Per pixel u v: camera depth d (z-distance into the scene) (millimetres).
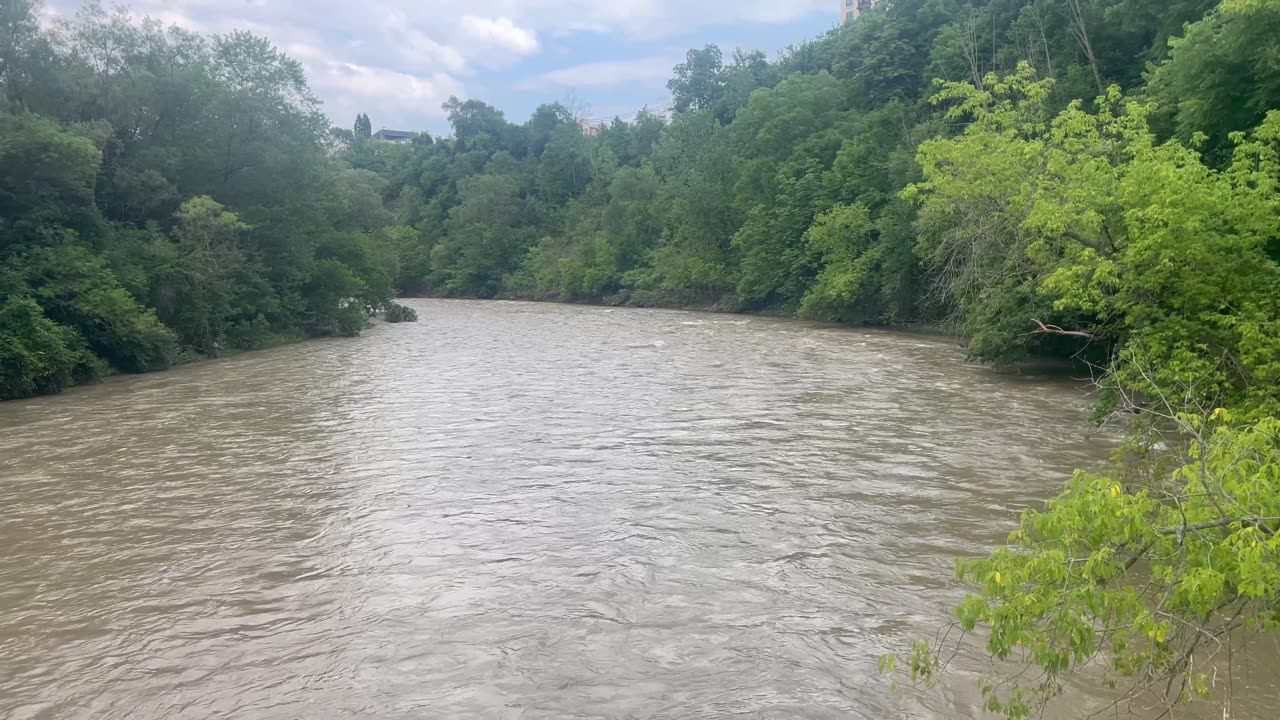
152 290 33031
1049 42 39406
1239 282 11430
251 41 41969
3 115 27750
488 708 6516
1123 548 6320
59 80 32562
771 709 6438
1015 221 15750
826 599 8492
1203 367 10930
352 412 20203
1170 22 25703
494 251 98438
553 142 106625
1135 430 10578
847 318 48906
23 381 24062
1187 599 5461
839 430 16906
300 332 43344
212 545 10453
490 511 11648
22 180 28844
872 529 10609
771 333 43031
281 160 41531
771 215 59656
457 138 128750
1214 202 11047
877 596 8547
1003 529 10516
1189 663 5852
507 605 8469
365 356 34500
